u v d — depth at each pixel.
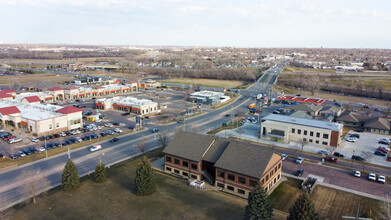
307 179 67.12
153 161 78.19
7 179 65.75
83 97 175.62
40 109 116.31
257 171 57.78
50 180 65.44
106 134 101.44
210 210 53.12
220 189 62.25
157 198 57.50
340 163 78.50
